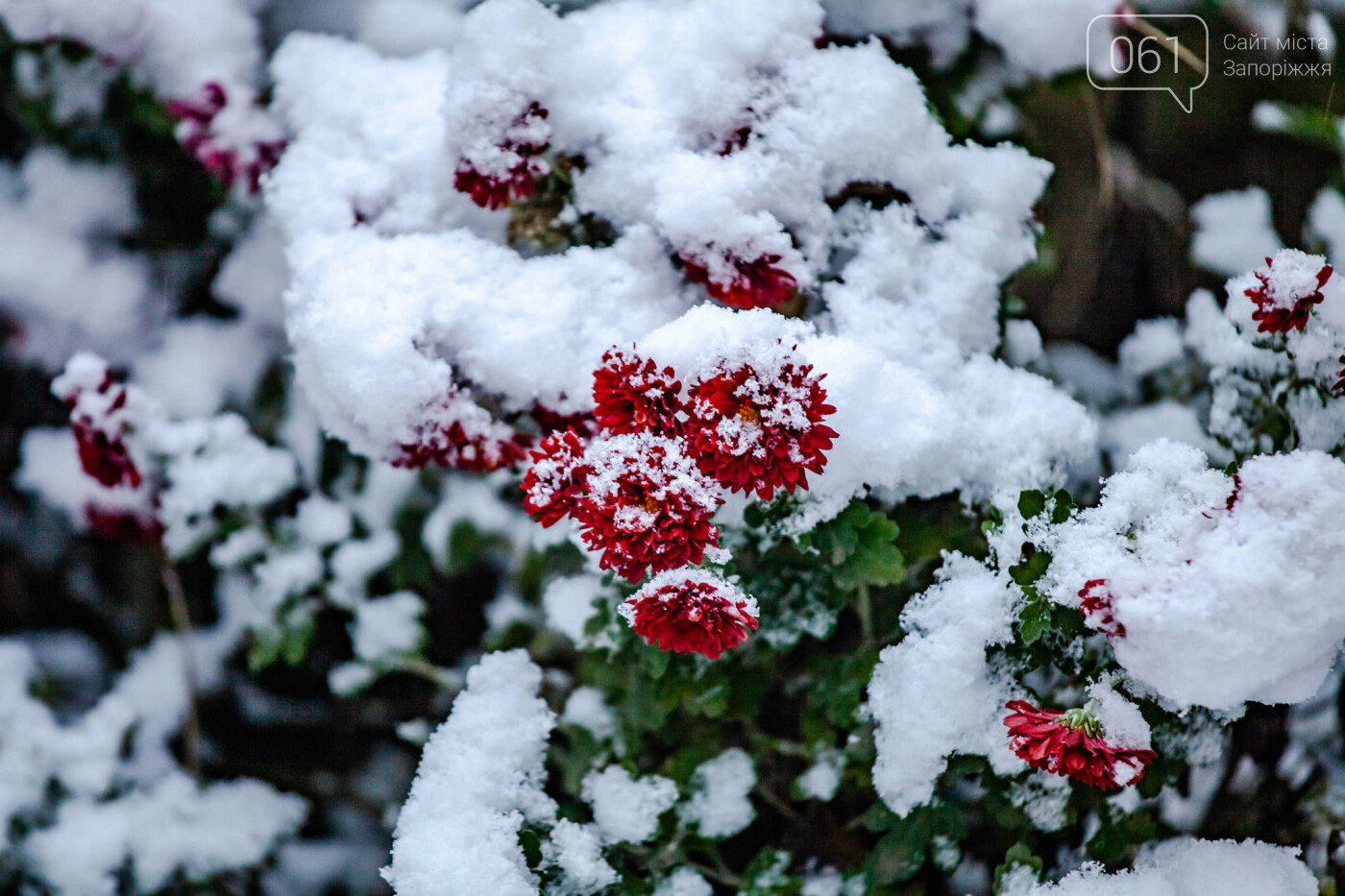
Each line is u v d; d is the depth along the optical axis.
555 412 1.09
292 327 1.10
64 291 1.14
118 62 1.13
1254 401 1.13
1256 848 1.14
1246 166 1.14
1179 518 1.08
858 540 1.10
